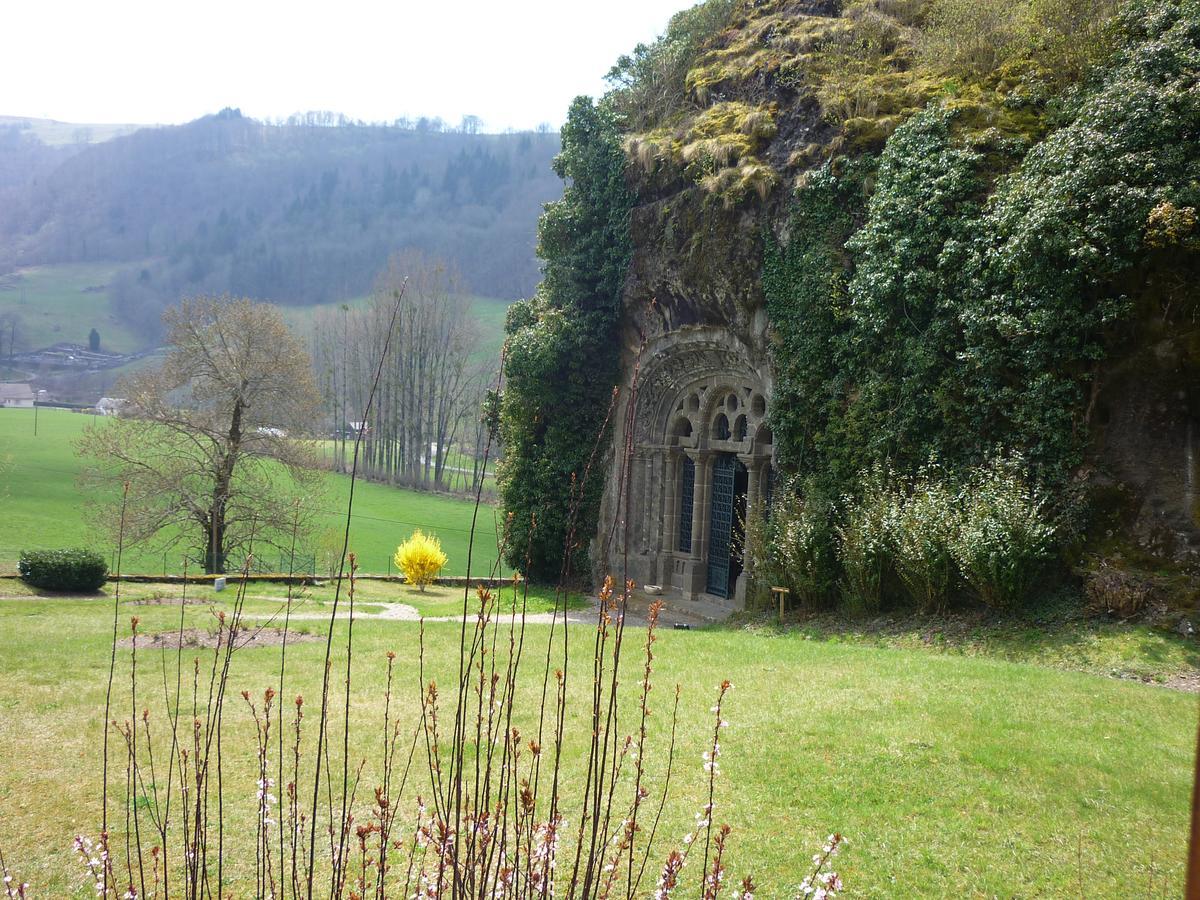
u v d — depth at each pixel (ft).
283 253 395.34
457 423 193.77
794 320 59.62
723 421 74.79
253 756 27.78
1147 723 29.37
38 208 484.33
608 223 78.43
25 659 42.60
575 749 27.32
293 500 95.45
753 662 40.40
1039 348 45.50
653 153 72.43
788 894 18.94
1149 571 42.19
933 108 54.19
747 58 74.28
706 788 24.47
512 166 423.23
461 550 131.95
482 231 385.70
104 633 50.31
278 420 96.53
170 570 101.86
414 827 21.79
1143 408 43.78
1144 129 42.45
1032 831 21.80
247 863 20.24
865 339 54.70
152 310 408.26
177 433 95.14
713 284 66.13
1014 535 44.37
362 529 141.18
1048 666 39.65
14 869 20.30
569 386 80.43
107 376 364.99
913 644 45.93
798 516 56.70
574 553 81.10
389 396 191.11
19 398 334.03
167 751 28.50
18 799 24.56
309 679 38.68
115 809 23.85
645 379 77.00
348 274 383.86
